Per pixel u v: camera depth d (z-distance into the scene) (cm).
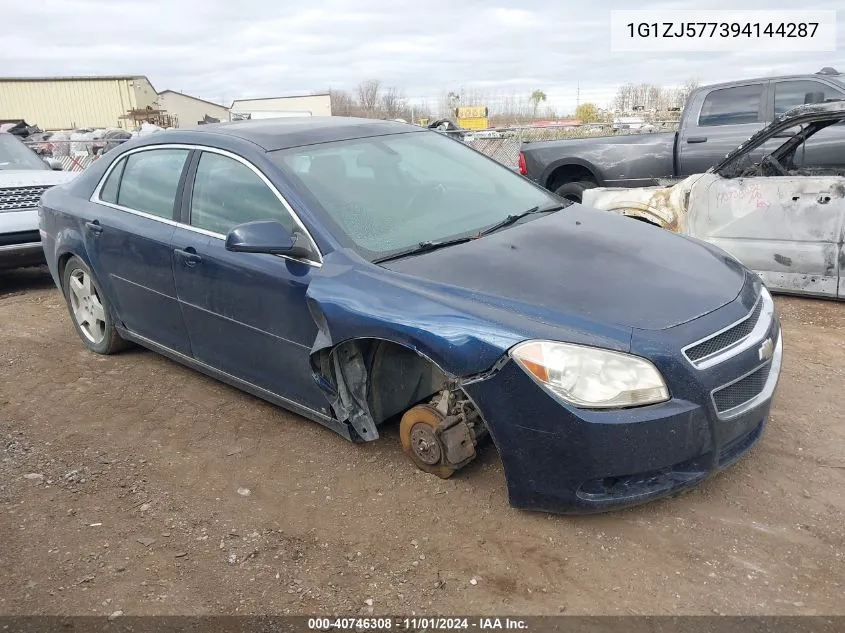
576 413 276
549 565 285
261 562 297
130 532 321
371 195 382
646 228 392
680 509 315
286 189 367
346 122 452
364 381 349
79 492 354
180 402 452
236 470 370
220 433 410
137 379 491
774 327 332
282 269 358
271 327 371
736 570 278
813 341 512
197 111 6094
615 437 274
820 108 580
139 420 431
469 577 281
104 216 473
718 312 302
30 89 4962
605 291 306
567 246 350
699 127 834
